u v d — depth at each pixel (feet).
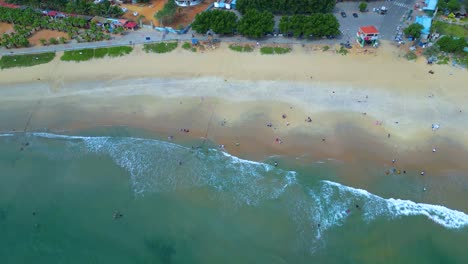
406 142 260.21
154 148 260.21
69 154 259.80
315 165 247.50
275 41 338.34
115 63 324.39
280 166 247.29
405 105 283.18
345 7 382.83
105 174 247.09
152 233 217.97
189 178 242.17
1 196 240.53
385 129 268.00
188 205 229.25
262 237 213.25
